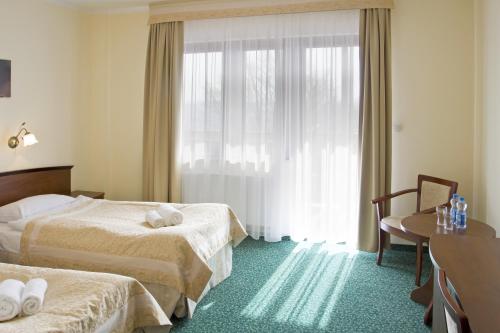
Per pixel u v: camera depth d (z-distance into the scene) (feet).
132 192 13.91
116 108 13.83
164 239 7.09
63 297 4.90
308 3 11.61
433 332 4.44
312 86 11.93
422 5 11.16
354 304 8.00
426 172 11.39
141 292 5.64
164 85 12.92
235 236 9.87
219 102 12.82
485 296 3.53
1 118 10.41
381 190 11.11
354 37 11.56
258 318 7.38
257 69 12.39
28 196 11.08
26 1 11.11
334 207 11.94
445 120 11.19
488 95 9.95
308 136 12.07
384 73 11.03
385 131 11.09
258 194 12.61
